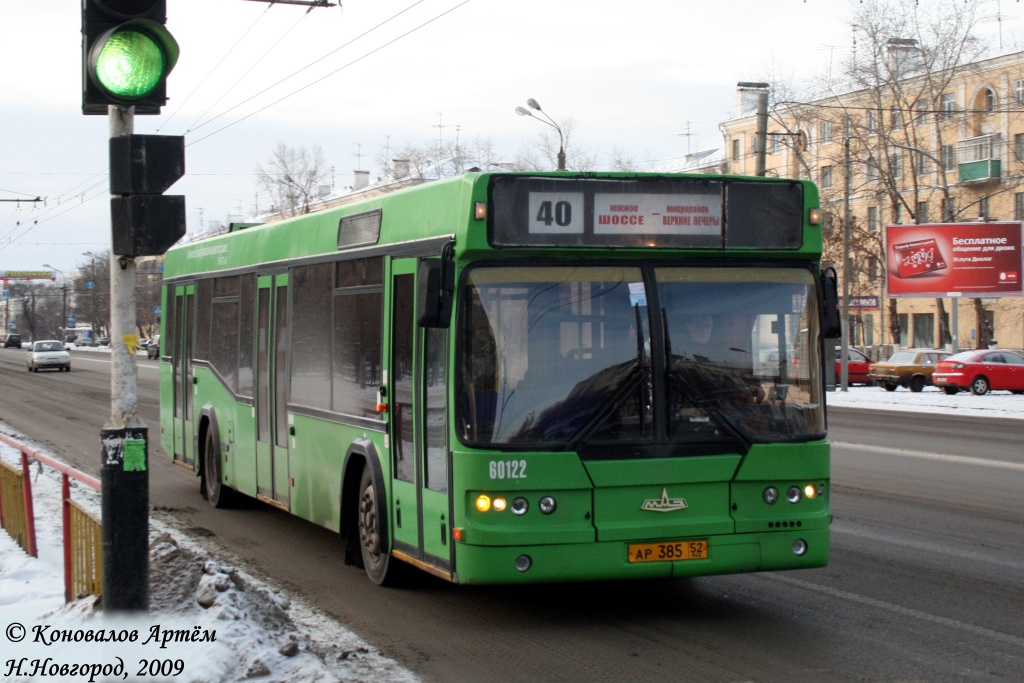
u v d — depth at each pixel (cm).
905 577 852
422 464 726
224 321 1212
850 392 3750
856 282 5531
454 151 6531
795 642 667
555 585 835
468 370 666
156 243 578
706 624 714
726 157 7069
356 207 870
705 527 677
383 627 711
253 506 1269
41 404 3108
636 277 691
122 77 565
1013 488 1340
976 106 5422
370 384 823
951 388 3666
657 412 678
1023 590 805
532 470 657
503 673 605
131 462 599
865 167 5431
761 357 704
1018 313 5691
